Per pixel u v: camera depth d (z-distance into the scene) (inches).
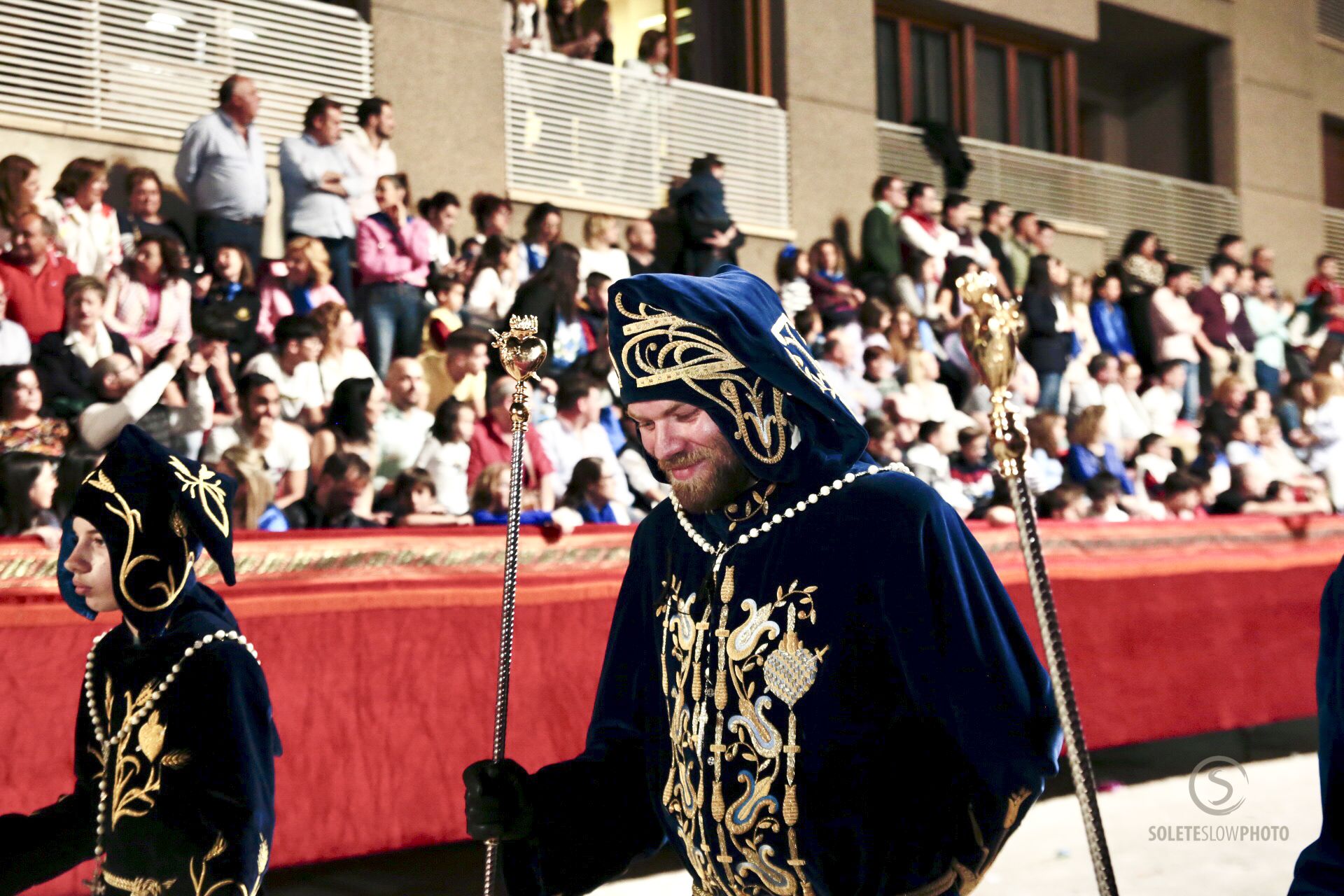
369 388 388.5
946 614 121.3
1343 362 759.7
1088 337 672.4
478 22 588.1
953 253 635.5
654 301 128.0
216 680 153.9
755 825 124.8
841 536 126.5
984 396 606.2
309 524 357.4
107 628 256.4
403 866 339.6
